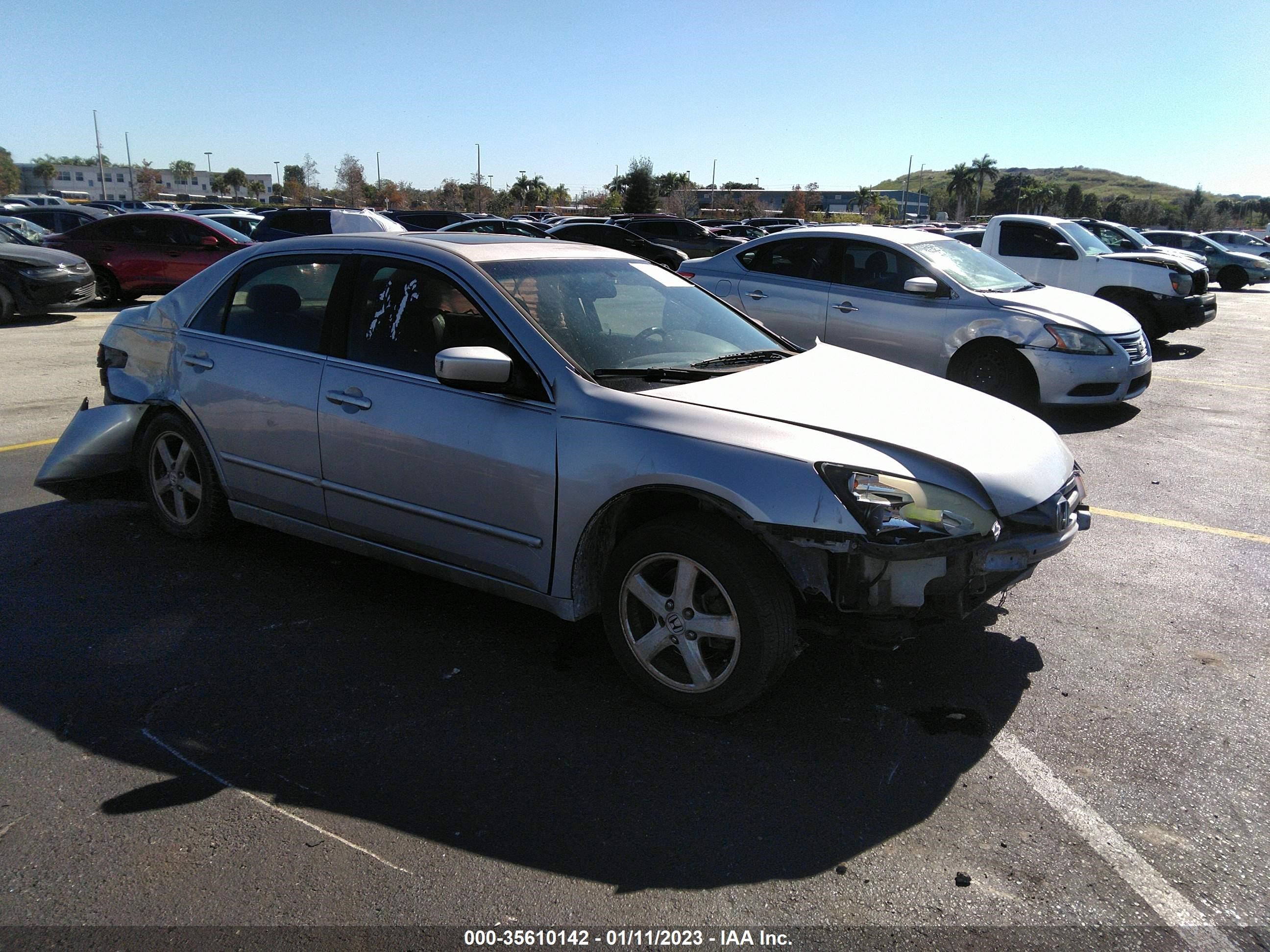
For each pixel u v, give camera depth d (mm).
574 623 3977
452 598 4199
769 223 37812
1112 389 7871
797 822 2691
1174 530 5305
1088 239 13000
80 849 2523
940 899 2389
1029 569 3223
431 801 2756
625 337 3771
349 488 3867
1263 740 3146
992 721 3242
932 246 8633
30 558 4566
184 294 4609
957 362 8109
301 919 2289
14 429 7188
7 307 13508
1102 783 2895
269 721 3172
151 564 4512
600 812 2719
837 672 3578
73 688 3359
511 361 3307
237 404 4207
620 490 3145
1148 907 2371
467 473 3479
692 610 3148
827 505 2869
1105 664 3674
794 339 8844
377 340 3824
